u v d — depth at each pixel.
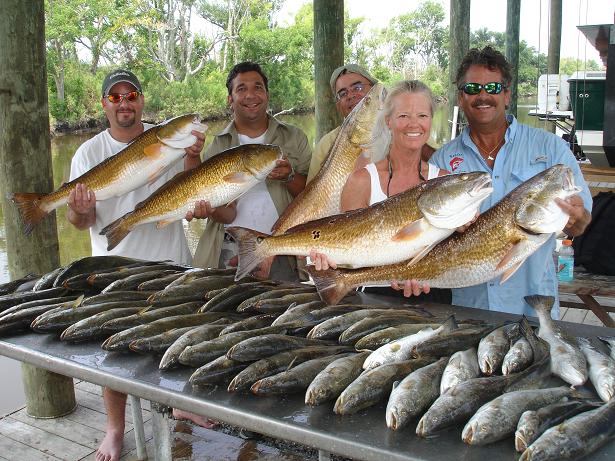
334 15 5.89
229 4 28.58
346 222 2.61
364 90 4.04
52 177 3.99
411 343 2.27
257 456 3.52
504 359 2.12
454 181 2.38
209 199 3.23
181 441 3.70
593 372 2.06
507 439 1.78
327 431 1.85
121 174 3.31
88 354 2.51
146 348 2.45
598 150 7.43
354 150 2.95
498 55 2.96
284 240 2.71
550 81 9.66
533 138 3.04
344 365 2.13
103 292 3.05
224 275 3.18
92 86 18.66
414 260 2.53
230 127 4.12
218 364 2.20
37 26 3.77
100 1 21.91
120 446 3.62
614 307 4.90
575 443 1.64
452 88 10.10
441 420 1.81
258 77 3.98
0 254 8.17
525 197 2.49
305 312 2.65
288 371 2.13
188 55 25.66
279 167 3.47
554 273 3.07
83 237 10.55
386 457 1.73
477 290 3.10
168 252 3.89
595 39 7.61
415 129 2.80
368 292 3.17
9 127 3.78
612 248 4.76
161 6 24.42
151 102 22.97
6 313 2.81
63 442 3.79
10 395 4.82
